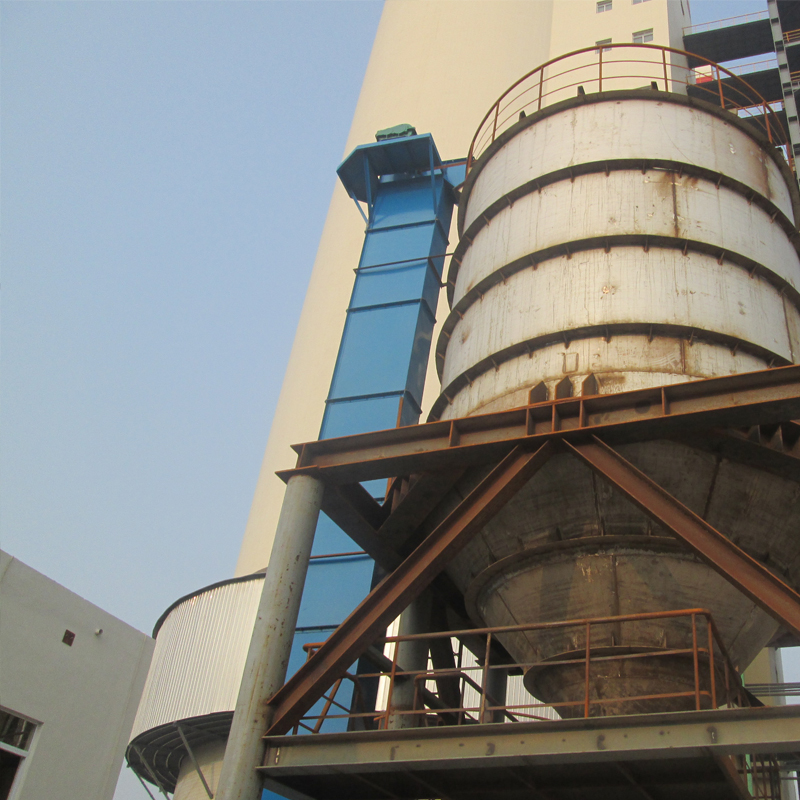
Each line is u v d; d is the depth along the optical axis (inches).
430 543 402.0
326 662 388.5
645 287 465.4
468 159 657.0
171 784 1122.0
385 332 703.1
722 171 524.4
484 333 507.5
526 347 470.6
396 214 777.6
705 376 433.4
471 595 463.8
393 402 663.1
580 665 406.3
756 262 488.1
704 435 394.9
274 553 422.0
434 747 345.4
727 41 1487.5
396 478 506.6
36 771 555.5
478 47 1716.3
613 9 1544.0
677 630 394.3
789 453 384.2
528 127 590.9
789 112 1165.1
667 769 374.9
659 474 404.8
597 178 522.6
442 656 538.6
